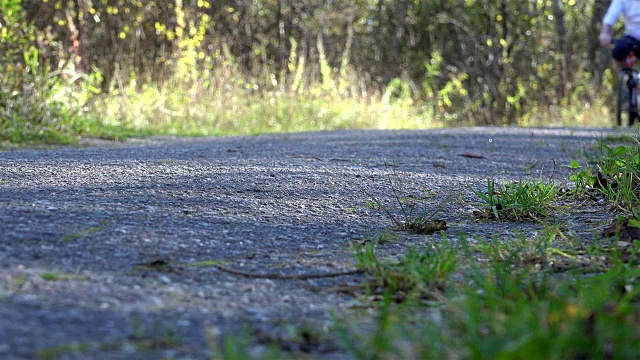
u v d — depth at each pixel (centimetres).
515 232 287
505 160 508
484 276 214
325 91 1115
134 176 372
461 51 1705
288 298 203
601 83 1585
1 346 150
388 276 214
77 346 155
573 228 299
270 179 380
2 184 331
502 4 1597
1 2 732
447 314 184
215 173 392
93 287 194
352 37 1620
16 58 724
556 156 541
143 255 229
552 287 204
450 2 1708
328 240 270
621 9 923
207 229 270
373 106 1115
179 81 1004
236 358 152
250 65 1292
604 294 178
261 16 1497
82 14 1052
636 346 148
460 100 1523
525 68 1582
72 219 265
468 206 341
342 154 512
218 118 944
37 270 204
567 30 1727
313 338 172
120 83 936
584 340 149
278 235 272
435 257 234
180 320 177
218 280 213
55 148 575
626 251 246
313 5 1540
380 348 154
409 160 488
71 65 848
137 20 1157
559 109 1370
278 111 999
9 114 629
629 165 366
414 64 1748
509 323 156
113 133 729
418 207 336
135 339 162
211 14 1370
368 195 354
